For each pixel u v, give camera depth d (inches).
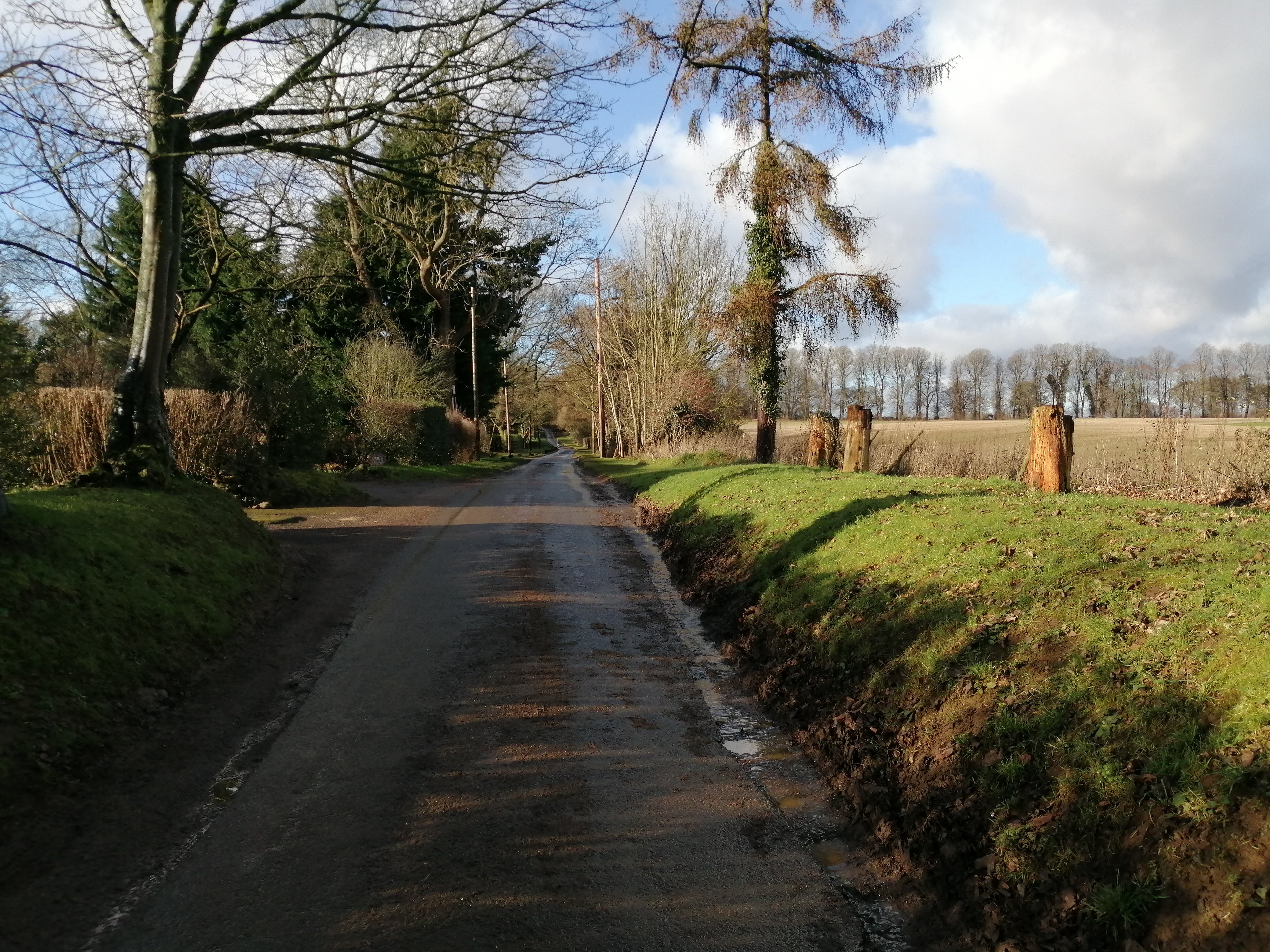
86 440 465.1
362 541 474.6
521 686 236.1
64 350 713.6
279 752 189.6
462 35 382.9
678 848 150.0
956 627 195.2
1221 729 120.9
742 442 938.1
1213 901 101.7
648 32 644.7
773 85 668.1
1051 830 126.6
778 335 717.9
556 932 123.5
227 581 300.2
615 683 241.9
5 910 126.1
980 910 124.6
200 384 755.4
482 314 1587.1
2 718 168.1
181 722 202.7
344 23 350.9
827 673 221.5
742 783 178.5
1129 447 466.6
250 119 390.0
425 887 135.0
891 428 809.5
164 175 382.0
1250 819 106.2
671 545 475.8
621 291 1626.5
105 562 248.5
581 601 344.8
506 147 399.5
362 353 1178.0
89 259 466.6
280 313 926.4
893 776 165.6
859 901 135.1
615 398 1787.6
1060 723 144.1
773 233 676.1
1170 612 161.3
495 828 155.5
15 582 207.8
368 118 384.5
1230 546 189.3
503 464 1614.2
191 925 124.0
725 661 269.4
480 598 340.5
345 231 622.2
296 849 146.7
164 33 363.9
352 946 119.1
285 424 700.0
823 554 294.7
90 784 166.6
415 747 192.7
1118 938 106.9
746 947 121.8
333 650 268.5
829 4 663.8
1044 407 333.1
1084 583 190.1
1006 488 339.6
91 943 119.1
